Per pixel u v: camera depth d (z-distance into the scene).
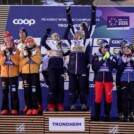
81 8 16.47
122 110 15.55
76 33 15.57
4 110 15.55
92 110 16.55
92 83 16.53
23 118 15.21
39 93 15.84
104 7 16.48
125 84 15.41
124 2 21.14
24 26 16.70
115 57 15.73
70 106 15.55
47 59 16.42
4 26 16.77
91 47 16.48
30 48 15.54
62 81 15.56
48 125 15.12
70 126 15.04
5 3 20.50
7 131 15.31
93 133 14.99
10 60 15.42
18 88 16.72
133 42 16.48
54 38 15.64
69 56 15.91
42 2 20.36
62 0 20.27
